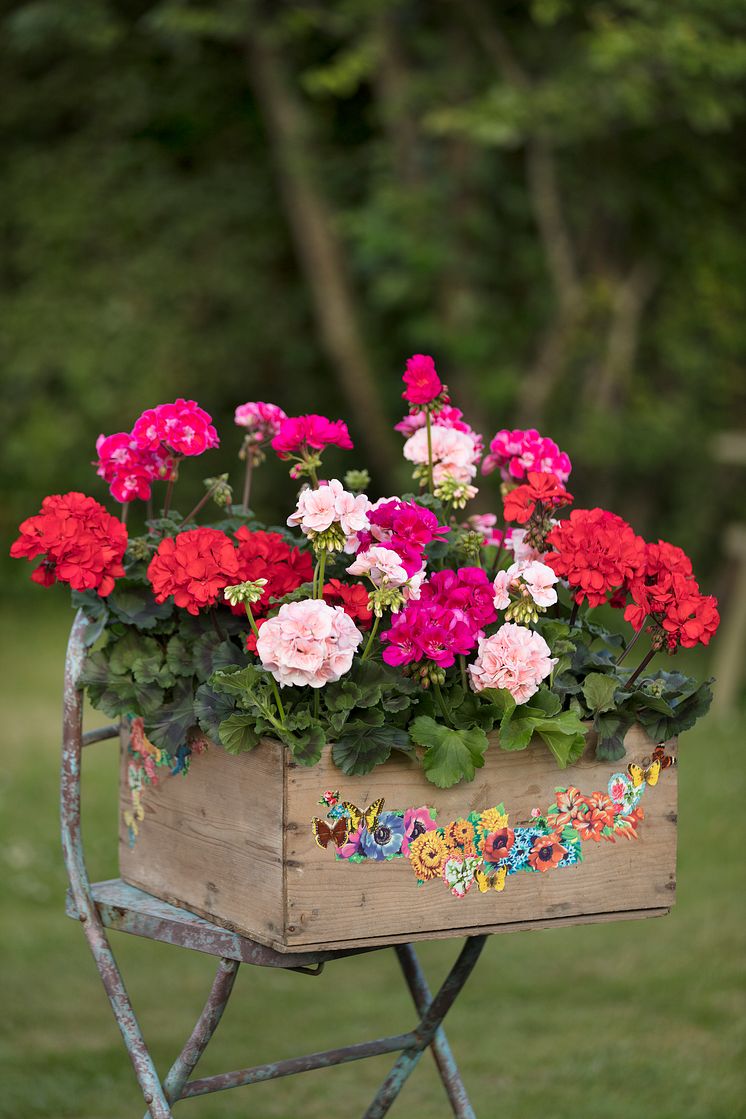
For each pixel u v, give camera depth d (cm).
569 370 1098
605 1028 446
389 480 1124
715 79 972
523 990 485
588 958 512
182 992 487
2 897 557
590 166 1086
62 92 1210
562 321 1058
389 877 241
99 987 487
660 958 505
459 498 285
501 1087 404
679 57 917
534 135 1012
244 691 239
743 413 1155
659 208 1098
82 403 1184
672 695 269
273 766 236
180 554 247
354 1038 445
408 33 1048
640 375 1130
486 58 1046
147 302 1199
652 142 1082
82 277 1205
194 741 257
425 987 315
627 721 257
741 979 479
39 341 1199
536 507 272
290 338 1205
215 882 254
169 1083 263
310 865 236
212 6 1063
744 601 846
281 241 1203
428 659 245
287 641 231
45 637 1041
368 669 247
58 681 905
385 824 240
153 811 272
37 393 1201
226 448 1197
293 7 1041
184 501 1177
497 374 1054
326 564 274
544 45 1050
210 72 1184
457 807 245
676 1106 384
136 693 262
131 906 265
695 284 1121
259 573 269
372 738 237
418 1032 305
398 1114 388
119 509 1181
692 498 1120
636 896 261
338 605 255
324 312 1103
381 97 1048
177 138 1210
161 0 1141
